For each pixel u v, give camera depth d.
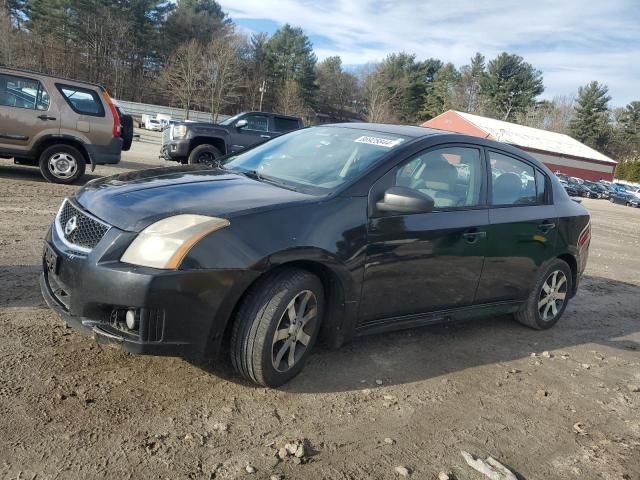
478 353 4.58
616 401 4.06
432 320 4.30
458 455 3.06
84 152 10.06
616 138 99.75
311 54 85.69
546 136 65.75
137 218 3.08
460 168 4.39
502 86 95.38
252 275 3.11
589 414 3.79
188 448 2.76
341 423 3.20
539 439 3.36
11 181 9.61
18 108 9.37
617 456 3.28
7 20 61.34
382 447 3.02
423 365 4.16
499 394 3.89
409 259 3.88
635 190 47.50
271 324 3.22
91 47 71.62
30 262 5.16
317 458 2.84
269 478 2.63
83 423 2.83
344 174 3.81
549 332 5.43
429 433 3.24
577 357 4.86
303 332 3.49
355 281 3.60
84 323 3.04
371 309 3.80
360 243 3.58
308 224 3.36
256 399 3.30
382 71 92.44
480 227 4.37
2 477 2.39
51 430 2.74
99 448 2.66
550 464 3.11
